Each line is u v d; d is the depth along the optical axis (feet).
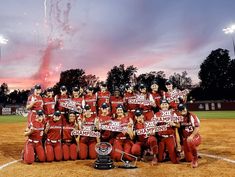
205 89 236.84
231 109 152.66
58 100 32.19
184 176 20.59
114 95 33.99
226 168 22.88
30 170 23.27
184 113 25.73
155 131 25.86
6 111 164.35
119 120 27.68
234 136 42.60
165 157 27.27
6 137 47.09
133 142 27.45
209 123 66.49
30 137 27.20
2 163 26.22
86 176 21.09
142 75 238.07
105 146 24.26
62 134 28.40
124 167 23.56
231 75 230.68
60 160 27.27
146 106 31.42
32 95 31.12
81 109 30.50
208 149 31.76
